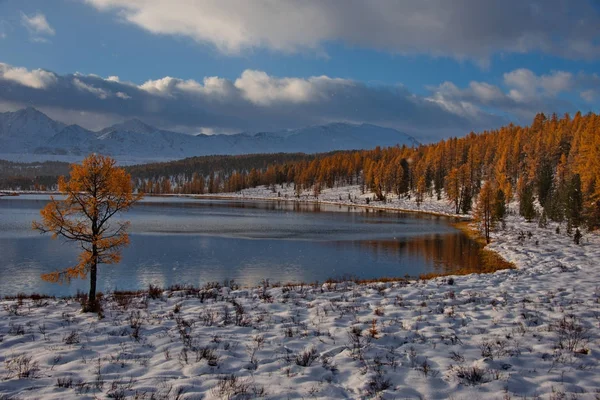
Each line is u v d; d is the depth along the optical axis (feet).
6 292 77.66
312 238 161.99
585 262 85.51
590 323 36.37
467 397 22.04
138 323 38.81
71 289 80.53
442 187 373.61
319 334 34.94
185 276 93.25
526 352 28.73
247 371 26.27
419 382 24.02
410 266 105.81
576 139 240.12
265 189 611.06
